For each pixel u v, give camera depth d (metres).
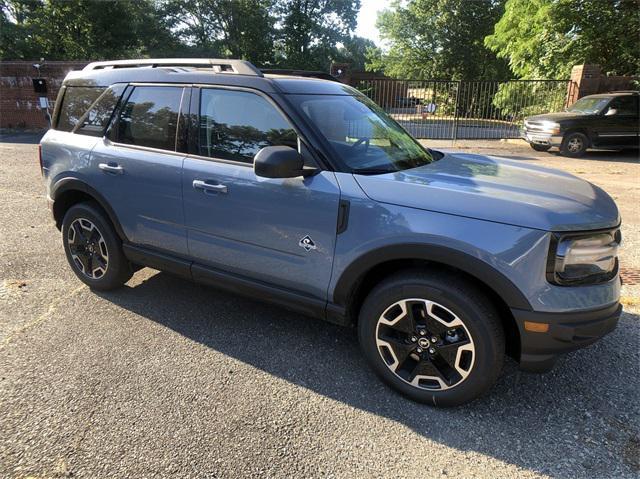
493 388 2.80
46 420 2.46
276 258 2.93
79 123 3.86
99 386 2.75
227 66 3.17
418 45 32.44
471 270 2.32
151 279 4.32
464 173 2.87
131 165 3.43
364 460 2.24
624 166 11.18
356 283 2.71
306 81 3.23
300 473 2.15
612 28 16.45
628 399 2.70
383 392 2.76
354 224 2.58
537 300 2.25
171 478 2.11
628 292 4.12
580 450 2.31
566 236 2.24
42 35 29.33
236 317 3.63
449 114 19.03
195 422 2.47
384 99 18.50
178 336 3.34
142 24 36.66
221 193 3.03
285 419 2.51
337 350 3.20
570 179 2.91
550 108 17.03
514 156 12.84
